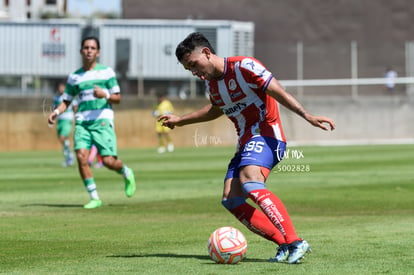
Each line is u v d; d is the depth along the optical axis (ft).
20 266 60.59
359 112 326.85
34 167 192.54
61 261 62.69
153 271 57.67
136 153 257.75
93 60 104.78
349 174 157.28
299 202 107.76
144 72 335.47
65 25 337.11
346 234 77.05
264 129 61.87
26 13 434.71
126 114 309.83
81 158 103.30
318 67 368.27
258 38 414.21
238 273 56.44
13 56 328.08
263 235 62.28
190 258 63.52
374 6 408.87
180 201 110.11
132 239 74.74
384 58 372.17
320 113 327.47
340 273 56.44
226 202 62.69
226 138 316.60
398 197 113.50
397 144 303.48
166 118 67.87
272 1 413.80
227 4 420.77
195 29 336.70
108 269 58.85
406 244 70.28
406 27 408.05
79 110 105.29
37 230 81.20
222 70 61.11
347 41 410.52
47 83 336.08
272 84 59.57
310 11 411.34
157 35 336.08
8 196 119.75
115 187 135.23
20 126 297.53
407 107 326.65
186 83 335.47
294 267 58.80
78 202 110.63
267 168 61.41
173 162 206.49
